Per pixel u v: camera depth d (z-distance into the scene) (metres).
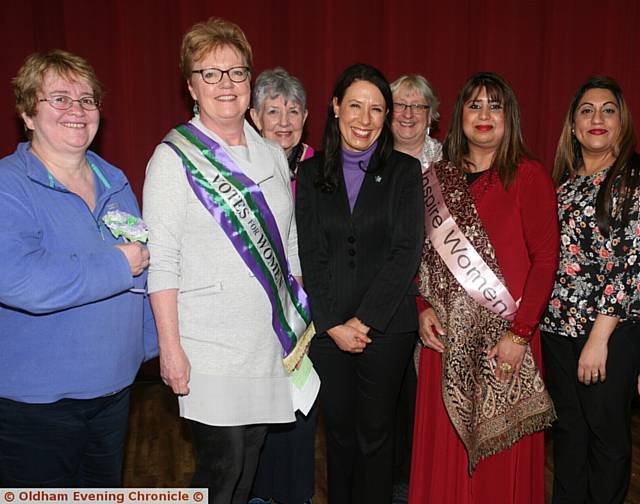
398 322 1.86
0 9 3.14
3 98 3.19
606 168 1.91
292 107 2.23
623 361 1.89
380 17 3.31
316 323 1.83
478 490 1.95
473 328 1.90
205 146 1.63
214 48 1.57
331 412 1.95
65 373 1.41
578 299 1.91
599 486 1.96
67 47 3.20
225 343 1.62
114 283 1.41
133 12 3.21
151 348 1.73
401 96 2.30
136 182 3.34
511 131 1.86
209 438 1.64
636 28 3.39
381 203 1.84
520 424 1.89
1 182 1.34
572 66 3.42
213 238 1.61
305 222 1.87
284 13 3.28
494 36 3.37
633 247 1.80
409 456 2.38
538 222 1.82
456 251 1.91
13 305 1.32
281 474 2.23
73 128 1.44
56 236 1.39
